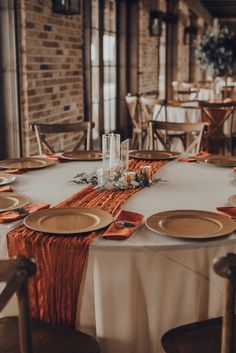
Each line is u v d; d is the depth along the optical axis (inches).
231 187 88.8
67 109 200.7
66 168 104.4
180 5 429.1
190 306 63.2
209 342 58.8
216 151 221.6
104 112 288.7
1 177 94.4
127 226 66.3
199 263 62.0
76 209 73.4
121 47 303.9
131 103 241.3
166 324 63.5
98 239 62.8
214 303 63.8
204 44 293.3
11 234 64.6
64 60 193.8
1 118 162.4
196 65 541.0
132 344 63.7
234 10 619.8
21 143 165.2
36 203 78.5
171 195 83.7
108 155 90.7
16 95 160.2
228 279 46.0
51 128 135.0
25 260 47.2
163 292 62.5
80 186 89.6
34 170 102.2
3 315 67.6
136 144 260.2
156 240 62.6
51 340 59.8
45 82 177.0
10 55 157.5
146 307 63.5
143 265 61.5
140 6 312.5
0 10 154.7
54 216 70.9
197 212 71.9
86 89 239.5
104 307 62.4
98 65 270.5
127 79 315.6
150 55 354.9
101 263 61.4
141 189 87.3
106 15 279.1
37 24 167.2
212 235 62.7
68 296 63.4
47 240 62.6
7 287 44.5
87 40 235.1
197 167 105.0
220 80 346.3
